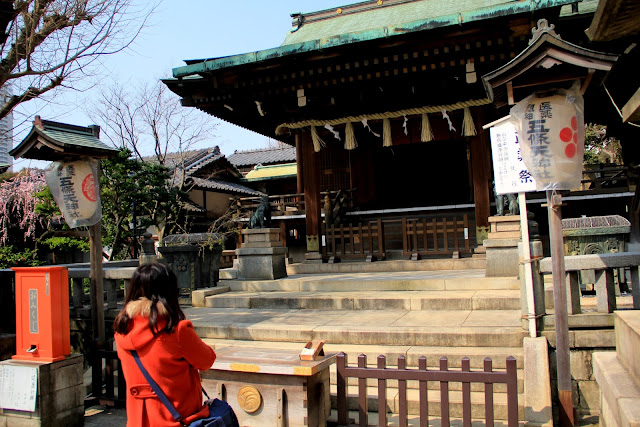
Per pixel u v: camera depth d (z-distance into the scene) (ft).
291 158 97.35
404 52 33.58
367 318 22.89
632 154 44.93
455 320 21.18
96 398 20.04
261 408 13.94
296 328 21.34
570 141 15.17
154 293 9.75
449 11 46.19
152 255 28.14
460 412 15.61
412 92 38.73
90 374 24.91
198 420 9.44
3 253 58.49
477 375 12.77
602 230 24.71
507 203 28.89
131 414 9.47
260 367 13.69
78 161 21.97
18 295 17.58
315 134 40.91
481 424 14.87
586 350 16.85
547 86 15.33
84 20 25.26
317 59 34.22
